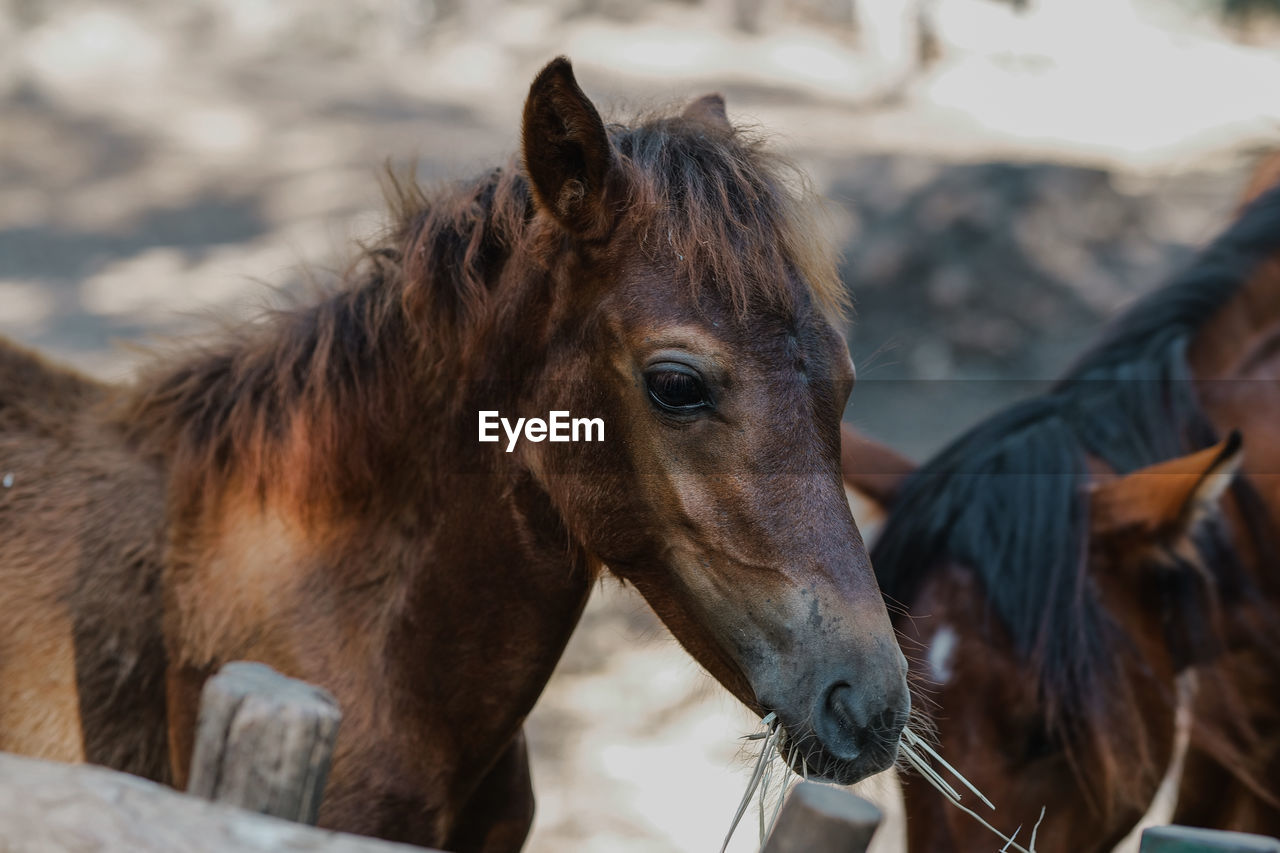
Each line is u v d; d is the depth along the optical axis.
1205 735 2.52
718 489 1.69
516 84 15.48
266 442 1.99
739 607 1.69
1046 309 8.73
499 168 2.00
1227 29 16.08
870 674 1.60
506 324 1.88
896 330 8.68
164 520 2.08
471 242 1.91
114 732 2.06
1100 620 2.30
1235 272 2.80
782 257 1.74
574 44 16.52
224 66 15.57
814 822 1.24
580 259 1.80
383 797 1.93
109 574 2.06
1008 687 2.20
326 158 12.94
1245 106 12.62
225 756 1.33
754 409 1.68
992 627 2.23
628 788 4.16
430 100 14.89
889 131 12.35
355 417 1.96
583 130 1.72
